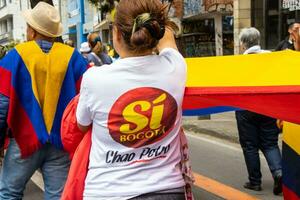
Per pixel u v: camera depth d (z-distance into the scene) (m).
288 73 2.42
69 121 2.53
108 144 2.31
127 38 2.28
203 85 2.42
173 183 2.31
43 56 3.68
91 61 8.31
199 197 5.69
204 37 19.66
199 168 7.06
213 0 17.75
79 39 35.22
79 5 34.66
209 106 2.99
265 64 2.68
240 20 16.16
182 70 2.38
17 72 3.60
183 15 19.58
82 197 2.43
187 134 9.85
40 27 3.71
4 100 3.58
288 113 2.63
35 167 3.80
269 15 15.44
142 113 2.28
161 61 2.34
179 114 2.38
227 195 5.74
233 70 2.63
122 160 2.29
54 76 3.69
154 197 2.26
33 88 3.63
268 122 5.58
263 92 2.21
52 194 3.84
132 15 2.26
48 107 3.68
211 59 2.99
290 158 3.36
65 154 3.81
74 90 3.75
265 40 15.66
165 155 2.32
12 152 3.73
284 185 3.44
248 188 5.95
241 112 5.69
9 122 3.61
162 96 2.30
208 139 9.22
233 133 9.06
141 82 2.29
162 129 2.31
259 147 5.78
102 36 27.00
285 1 14.57
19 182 3.78
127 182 2.27
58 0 39.19
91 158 2.38
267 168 6.87
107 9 17.50
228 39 18.44
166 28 2.51
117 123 2.28
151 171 2.29
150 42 2.27
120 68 2.30
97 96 2.30
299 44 5.27
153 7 2.27
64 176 3.83
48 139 3.67
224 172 6.79
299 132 3.26
